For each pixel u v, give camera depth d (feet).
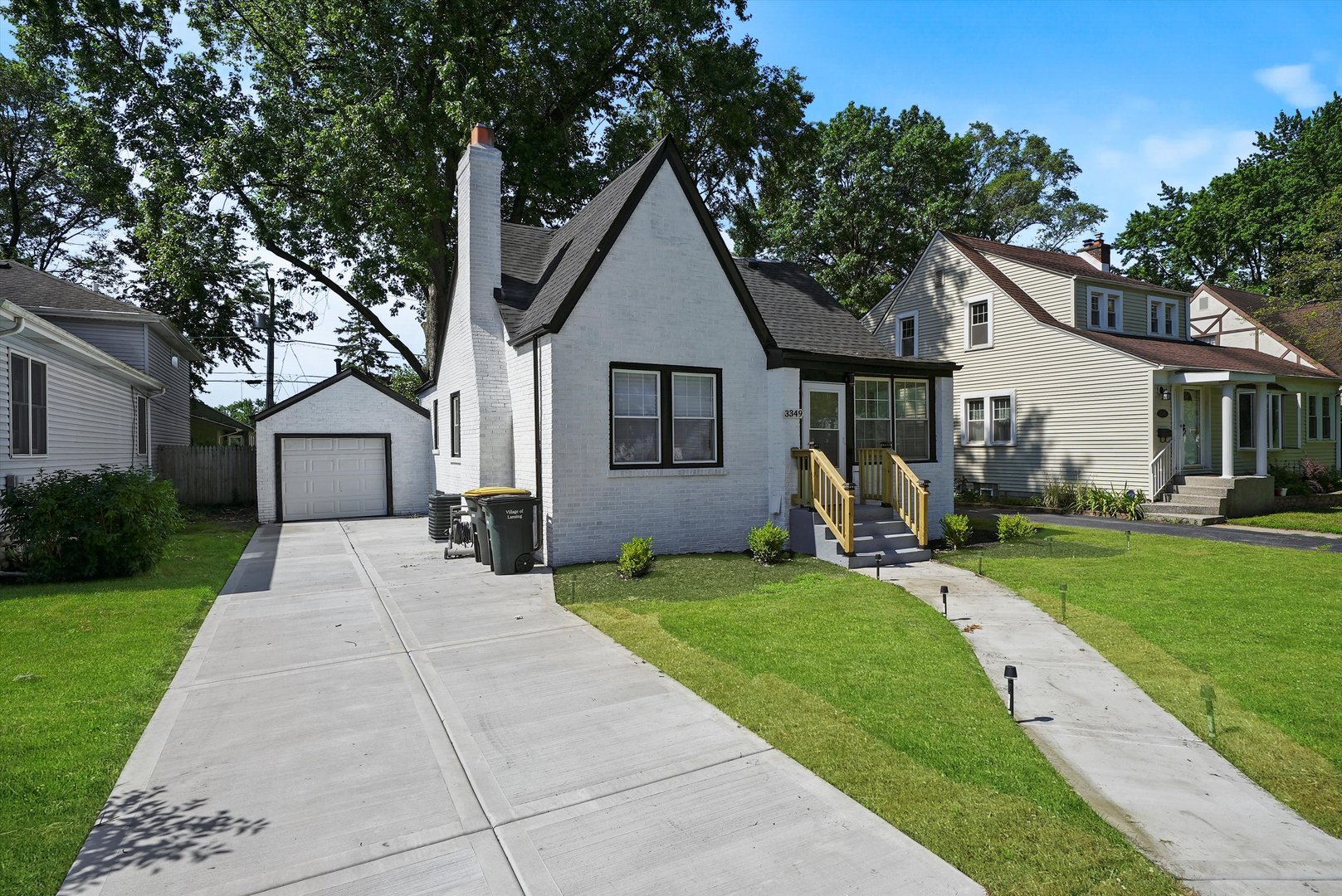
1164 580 29.81
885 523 37.52
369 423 59.82
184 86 66.28
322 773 12.91
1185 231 137.39
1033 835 10.66
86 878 9.74
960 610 25.17
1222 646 20.44
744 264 52.13
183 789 12.32
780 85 69.87
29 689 16.92
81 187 74.18
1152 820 11.33
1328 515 54.19
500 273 43.80
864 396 44.29
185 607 25.20
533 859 10.19
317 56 69.36
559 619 24.02
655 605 25.79
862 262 104.53
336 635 22.12
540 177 70.64
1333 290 69.51
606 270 35.55
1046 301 72.02
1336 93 129.59
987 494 71.00
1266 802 11.95
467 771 12.98
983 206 123.65
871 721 15.01
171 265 65.36
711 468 38.40
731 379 39.27
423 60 62.18
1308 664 18.81
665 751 13.73
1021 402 69.56
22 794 11.97
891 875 9.68
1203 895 9.32
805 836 10.69
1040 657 19.79
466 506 40.63
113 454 50.57
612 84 76.64
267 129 66.23
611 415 35.70
